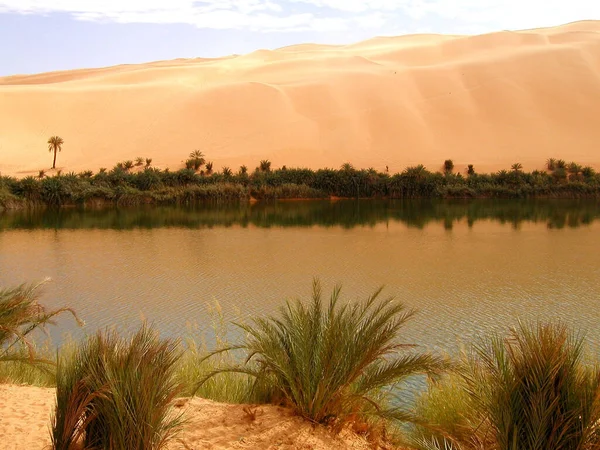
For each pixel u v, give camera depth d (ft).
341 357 19.65
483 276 98.48
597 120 353.31
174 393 16.40
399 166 314.55
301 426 18.93
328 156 326.44
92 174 287.69
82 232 160.56
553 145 335.26
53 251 128.57
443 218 193.16
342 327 20.39
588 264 109.81
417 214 205.87
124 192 237.86
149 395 15.57
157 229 167.22
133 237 151.12
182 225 176.65
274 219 192.44
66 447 15.61
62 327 65.10
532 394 15.12
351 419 19.70
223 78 437.17
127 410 15.24
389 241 142.82
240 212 214.69
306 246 135.64
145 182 247.91
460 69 400.67
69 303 80.02
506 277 97.40
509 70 393.50
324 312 23.07
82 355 16.99
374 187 269.23
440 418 21.95
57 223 180.65
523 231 159.53
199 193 249.14
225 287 91.30
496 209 222.89
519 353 16.02
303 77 414.62
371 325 21.15
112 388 15.19
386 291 86.12
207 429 18.38
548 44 449.89
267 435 18.13
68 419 15.65
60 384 16.61
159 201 244.22
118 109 364.58
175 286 92.38
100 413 15.60
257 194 258.16
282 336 21.44
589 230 160.86
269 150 329.72
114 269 107.76
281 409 20.27
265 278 98.63
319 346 20.02
